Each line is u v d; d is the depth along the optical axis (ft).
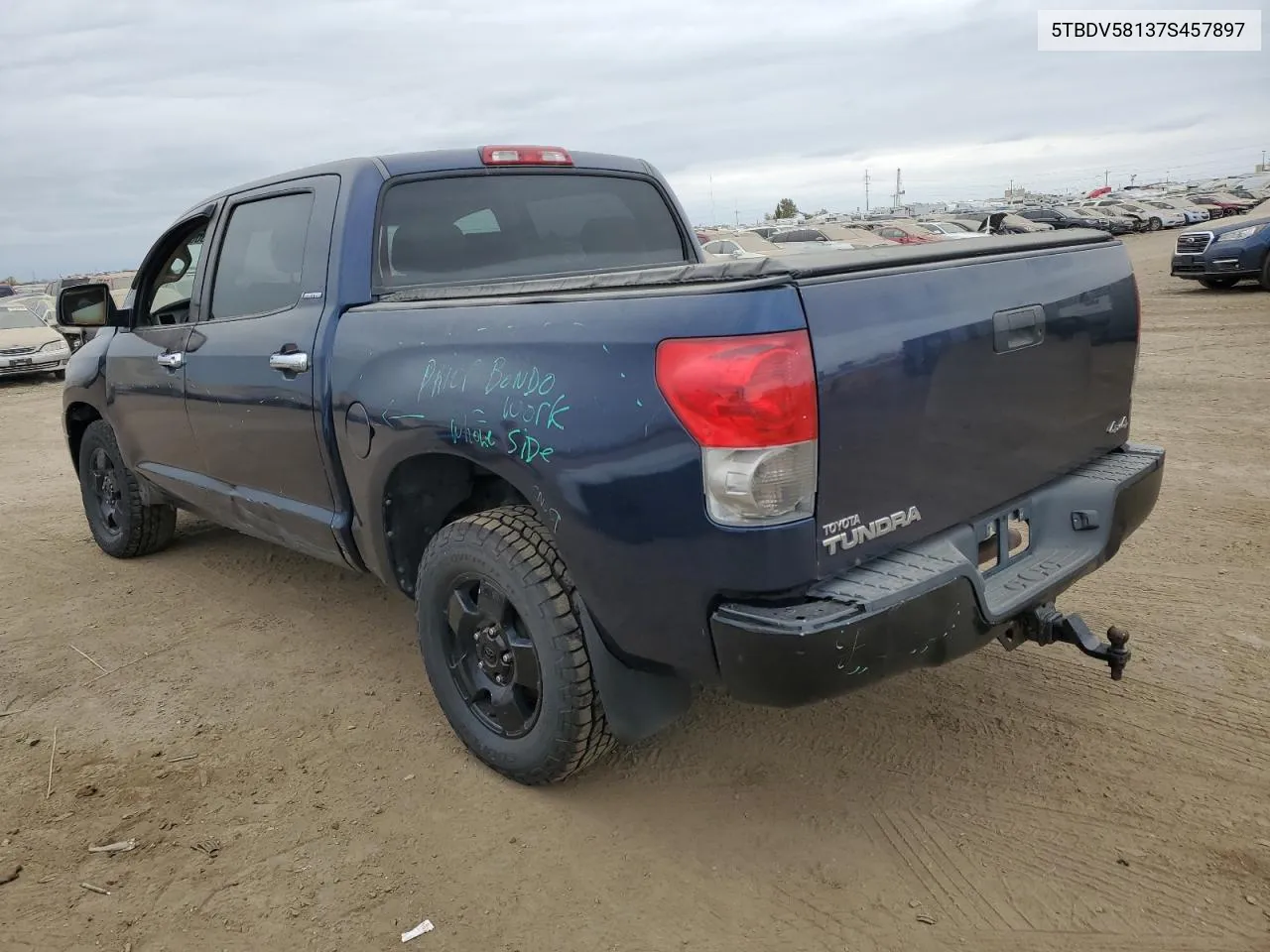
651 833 9.17
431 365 9.32
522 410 8.29
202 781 10.37
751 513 7.09
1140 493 10.09
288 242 11.97
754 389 6.92
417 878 8.68
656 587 7.75
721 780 9.94
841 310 7.28
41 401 46.14
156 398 14.43
